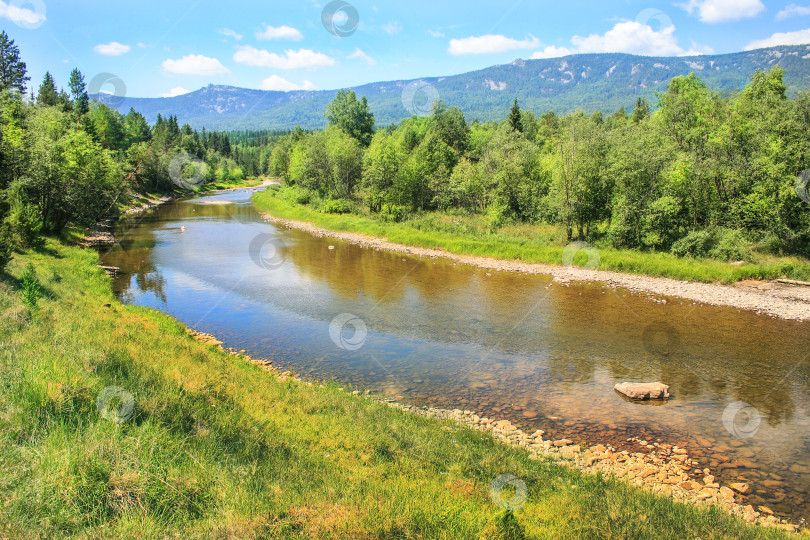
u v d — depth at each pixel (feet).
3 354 24.97
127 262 90.58
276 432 24.40
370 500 17.60
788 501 24.32
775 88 104.94
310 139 230.07
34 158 98.02
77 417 19.36
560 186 112.78
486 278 84.28
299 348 48.39
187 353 37.45
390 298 69.26
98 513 14.28
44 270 61.11
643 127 115.44
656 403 36.81
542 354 47.52
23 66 213.87
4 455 15.74
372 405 32.35
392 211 157.89
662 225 97.60
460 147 217.56
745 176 92.53
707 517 19.74
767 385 40.27
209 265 90.07
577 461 27.43
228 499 16.46
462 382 40.52
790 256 87.15
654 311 63.46
